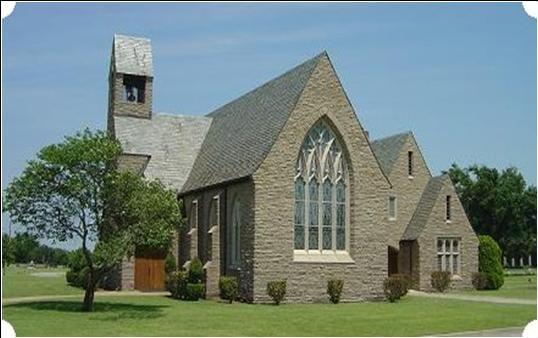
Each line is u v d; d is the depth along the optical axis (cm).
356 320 2914
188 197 4741
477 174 8488
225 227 4128
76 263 5219
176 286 4053
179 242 4766
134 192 3266
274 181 3828
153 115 5506
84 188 3209
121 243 3189
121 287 4688
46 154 3206
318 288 3869
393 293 4031
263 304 3700
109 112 5647
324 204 4012
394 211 5700
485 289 5522
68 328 2548
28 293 4453
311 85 4003
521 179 8406
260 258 3738
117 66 5438
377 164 4147
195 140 5475
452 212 5538
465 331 2583
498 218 8338
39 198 3241
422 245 5362
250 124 4522
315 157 4025
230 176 4106
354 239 4019
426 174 5928
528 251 8800
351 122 4088
